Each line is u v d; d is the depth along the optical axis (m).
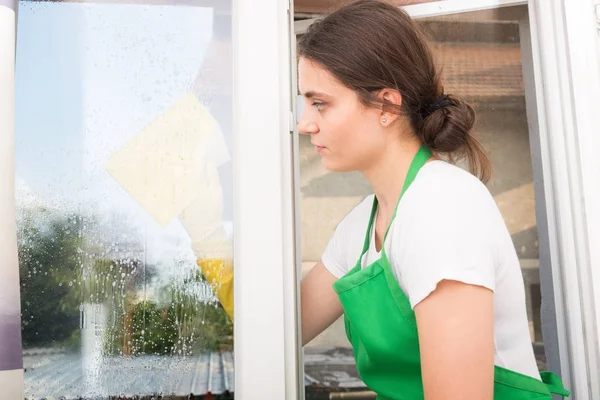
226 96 1.16
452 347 0.70
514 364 0.84
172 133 1.15
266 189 1.08
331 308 1.15
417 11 1.37
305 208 1.79
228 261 1.11
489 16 1.39
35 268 1.09
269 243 1.07
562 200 1.21
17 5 1.14
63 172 1.12
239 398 1.03
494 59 1.44
